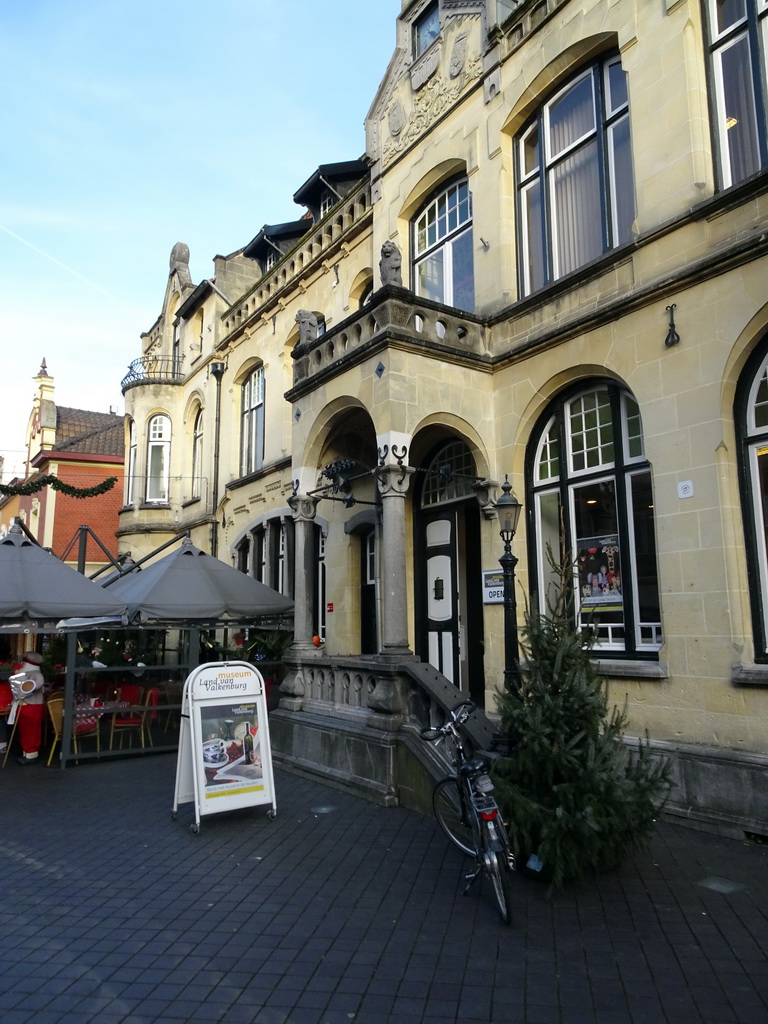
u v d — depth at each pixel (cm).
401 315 884
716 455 682
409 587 1102
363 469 1152
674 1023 356
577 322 832
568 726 520
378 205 1240
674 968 406
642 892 510
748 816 612
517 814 510
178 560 1228
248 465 1770
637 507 785
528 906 493
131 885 552
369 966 418
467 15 1070
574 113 923
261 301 1706
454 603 1039
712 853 582
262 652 1420
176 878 565
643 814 518
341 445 1075
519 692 556
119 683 1239
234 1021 367
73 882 561
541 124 966
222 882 555
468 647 1028
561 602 572
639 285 782
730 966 407
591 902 495
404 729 772
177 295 2300
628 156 845
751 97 716
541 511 904
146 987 400
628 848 536
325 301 1436
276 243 1828
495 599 909
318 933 462
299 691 973
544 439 911
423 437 1016
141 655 1337
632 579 780
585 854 502
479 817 500
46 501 2788
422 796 722
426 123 1141
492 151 1008
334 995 388
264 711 742
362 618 1252
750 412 680
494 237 991
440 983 397
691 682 679
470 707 620
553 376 874
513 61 984
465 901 505
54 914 500
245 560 1733
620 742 535
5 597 983
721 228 706
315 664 948
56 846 652
